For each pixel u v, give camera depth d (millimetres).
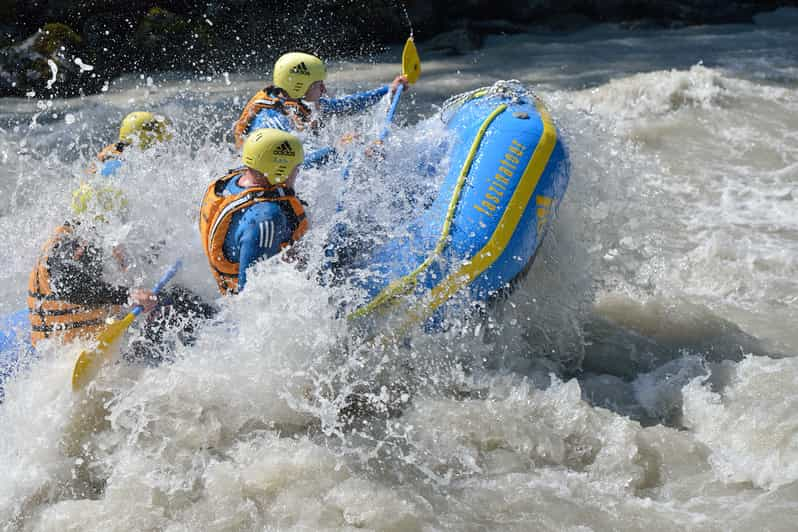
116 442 12867
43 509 11836
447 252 13914
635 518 11328
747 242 19609
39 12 35531
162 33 35219
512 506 11617
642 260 18438
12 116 29188
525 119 14922
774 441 12461
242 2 37562
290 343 13352
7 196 21438
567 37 40844
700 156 25125
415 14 39469
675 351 15500
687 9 43000
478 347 14438
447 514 11469
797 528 10891
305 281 13125
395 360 14070
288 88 17516
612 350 15492
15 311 15633
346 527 11195
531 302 15422
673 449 12672
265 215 12547
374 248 14203
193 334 14070
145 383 13312
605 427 12961
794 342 15688
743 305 17109
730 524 11102
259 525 11359
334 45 37719
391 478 12219
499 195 14164
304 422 13391
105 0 35875
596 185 16453
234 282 13258
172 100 30750
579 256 16000
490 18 42344
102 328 13602
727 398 13578
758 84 31609
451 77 33594
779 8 45844
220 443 12953
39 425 12922
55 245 13375
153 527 11336
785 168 24188
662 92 29438
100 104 30484
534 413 13312
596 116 19781
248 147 12578
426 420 13289
